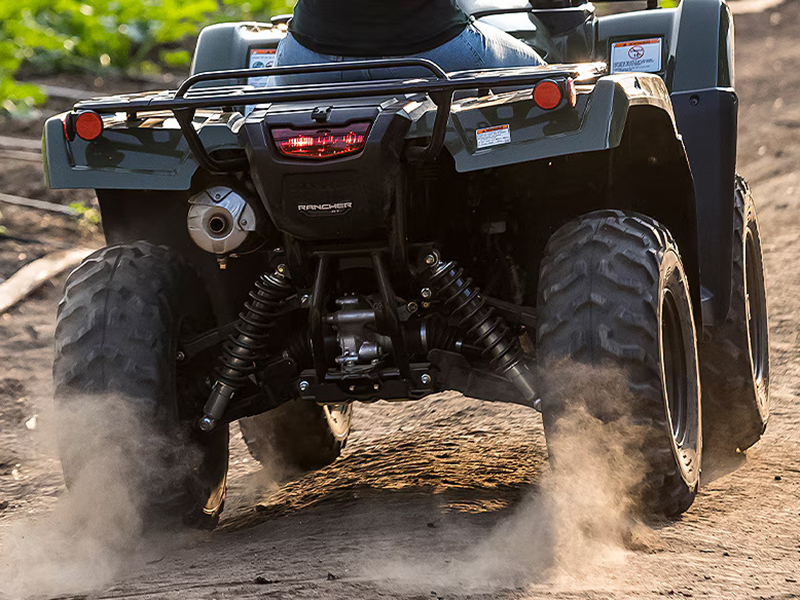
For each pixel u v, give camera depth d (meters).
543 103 10.90
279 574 10.12
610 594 9.29
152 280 12.17
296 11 12.80
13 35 45.22
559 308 11.27
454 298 12.03
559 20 16.75
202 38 16.55
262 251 12.95
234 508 15.25
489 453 16.70
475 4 16.33
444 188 12.62
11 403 20.56
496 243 13.23
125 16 49.09
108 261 12.30
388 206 11.19
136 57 49.69
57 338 11.97
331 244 11.75
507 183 12.91
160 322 12.00
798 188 34.56
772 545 11.09
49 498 15.70
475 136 11.20
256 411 12.80
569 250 11.52
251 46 16.33
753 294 16.95
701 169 14.27
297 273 11.99
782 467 15.27
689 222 13.13
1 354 23.19
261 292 12.38
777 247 28.89
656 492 11.51
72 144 11.80
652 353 11.04
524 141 11.11
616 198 13.24
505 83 10.89
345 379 12.08
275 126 11.19
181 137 11.73
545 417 11.27
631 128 12.60
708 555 10.65
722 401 15.50
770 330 22.58
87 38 48.38
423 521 12.00
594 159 13.07
